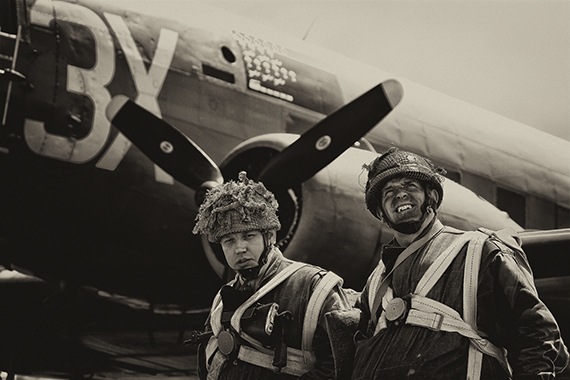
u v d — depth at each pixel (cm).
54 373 612
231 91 551
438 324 190
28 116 472
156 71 521
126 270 511
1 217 479
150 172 500
